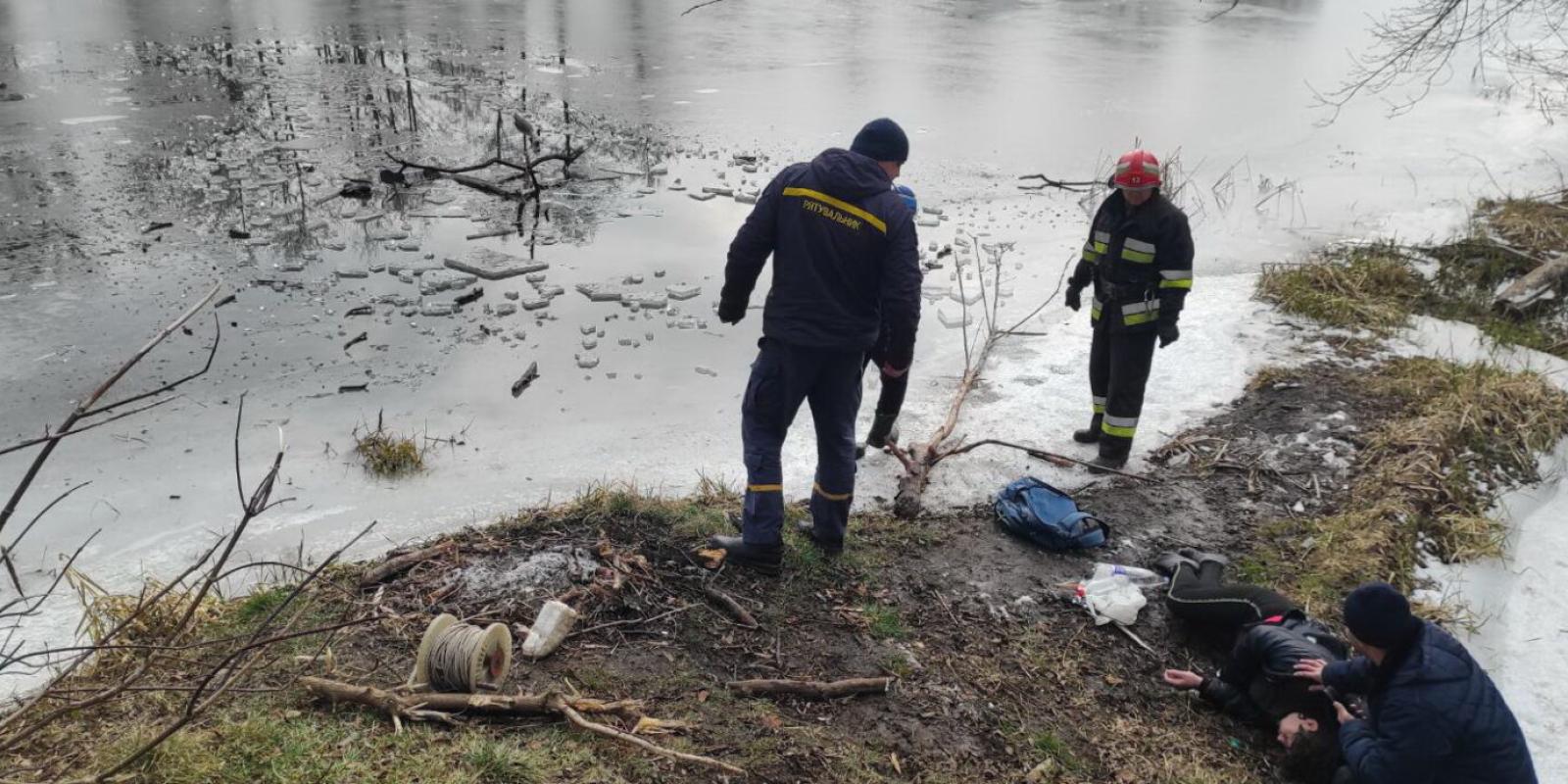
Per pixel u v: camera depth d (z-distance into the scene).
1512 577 5.29
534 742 3.54
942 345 7.80
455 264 8.82
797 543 5.03
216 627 4.11
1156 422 6.66
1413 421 6.46
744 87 16.55
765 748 3.66
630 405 6.64
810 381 4.61
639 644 4.20
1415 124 15.48
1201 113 15.82
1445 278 9.12
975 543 5.32
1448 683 3.34
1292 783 3.90
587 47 19.48
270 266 8.65
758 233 4.52
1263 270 9.05
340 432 6.06
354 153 12.23
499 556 4.68
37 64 15.96
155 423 6.04
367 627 4.14
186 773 3.24
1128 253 5.68
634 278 8.74
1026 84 17.41
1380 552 5.21
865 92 16.44
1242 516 5.65
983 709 4.11
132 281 8.14
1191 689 4.38
